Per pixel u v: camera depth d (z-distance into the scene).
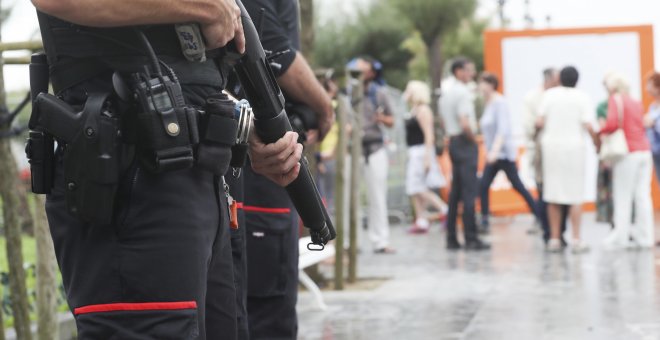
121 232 2.38
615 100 11.85
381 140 12.16
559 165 11.62
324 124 4.24
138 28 2.40
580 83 18.45
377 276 9.69
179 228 2.41
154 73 2.40
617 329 6.40
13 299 4.95
